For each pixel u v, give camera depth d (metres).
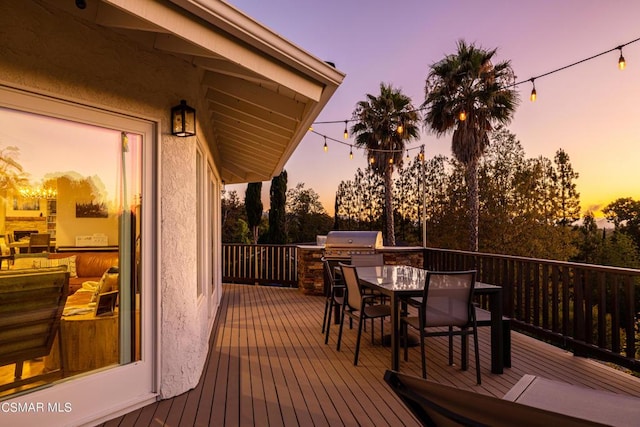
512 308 5.20
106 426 2.56
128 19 2.29
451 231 28.08
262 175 8.69
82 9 2.35
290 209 31.47
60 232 2.76
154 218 2.96
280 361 4.03
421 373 3.71
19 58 2.23
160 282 2.96
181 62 3.15
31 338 2.45
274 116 4.07
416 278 4.40
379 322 5.95
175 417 2.71
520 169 27.44
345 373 3.68
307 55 2.59
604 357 3.82
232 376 3.57
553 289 4.51
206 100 4.26
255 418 2.73
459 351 4.42
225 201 26.62
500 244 26.39
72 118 2.51
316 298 7.97
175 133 3.04
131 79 2.80
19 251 2.62
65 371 2.56
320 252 8.34
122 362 2.82
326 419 2.74
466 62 14.02
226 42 2.29
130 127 2.83
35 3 2.31
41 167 2.53
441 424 1.19
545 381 2.05
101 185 2.79
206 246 4.88
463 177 27.83
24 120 2.40
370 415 2.81
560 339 4.37
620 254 26.14
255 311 6.67
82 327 2.69
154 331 2.95
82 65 2.52
